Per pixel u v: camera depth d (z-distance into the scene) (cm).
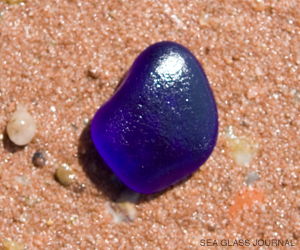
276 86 23
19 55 23
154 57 22
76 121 23
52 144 23
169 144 22
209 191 23
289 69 23
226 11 23
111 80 23
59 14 23
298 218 23
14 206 23
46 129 23
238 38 23
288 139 23
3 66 23
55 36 23
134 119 22
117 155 22
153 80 22
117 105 22
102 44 23
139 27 23
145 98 22
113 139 22
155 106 22
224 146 23
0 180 23
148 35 23
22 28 23
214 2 23
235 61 23
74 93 23
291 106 23
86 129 23
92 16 23
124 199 23
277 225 23
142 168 22
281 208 23
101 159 23
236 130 23
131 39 23
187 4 23
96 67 23
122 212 23
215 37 23
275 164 23
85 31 23
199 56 23
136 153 22
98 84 23
